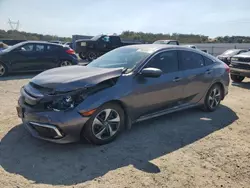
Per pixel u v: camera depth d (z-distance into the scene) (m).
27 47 11.20
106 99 3.92
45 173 3.24
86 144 4.06
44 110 3.67
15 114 5.35
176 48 5.27
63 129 3.60
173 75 4.98
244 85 10.27
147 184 3.08
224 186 3.12
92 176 3.21
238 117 5.75
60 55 11.98
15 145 3.95
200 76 5.53
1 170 3.27
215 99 6.10
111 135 4.14
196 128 4.95
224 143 4.32
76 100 3.72
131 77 4.34
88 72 4.25
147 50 4.96
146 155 3.80
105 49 19.50
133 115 4.41
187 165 3.55
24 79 10.12
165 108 4.96
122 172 3.32
